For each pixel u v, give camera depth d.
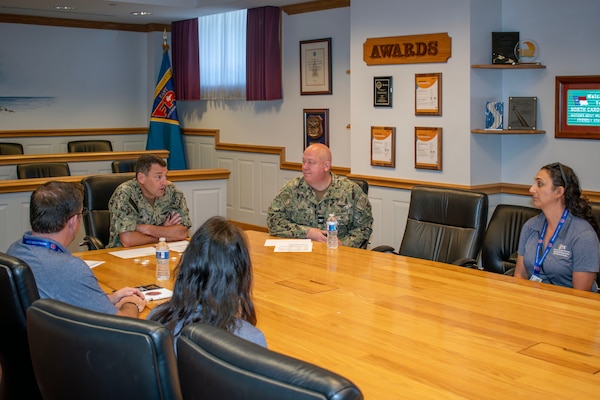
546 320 2.22
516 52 4.82
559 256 2.97
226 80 7.63
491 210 5.02
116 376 1.34
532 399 1.61
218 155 8.06
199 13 7.56
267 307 2.38
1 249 4.59
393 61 5.29
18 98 8.13
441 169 5.07
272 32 6.84
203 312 1.56
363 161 5.68
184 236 3.79
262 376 1.09
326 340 2.03
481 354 1.91
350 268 2.98
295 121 6.89
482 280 2.76
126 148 9.00
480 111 4.89
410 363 1.85
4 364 2.02
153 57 8.82
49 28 8.23
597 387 1.69
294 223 3.85
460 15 4.80
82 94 8.59
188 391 1.24
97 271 2.95
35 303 1.53
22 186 4.62
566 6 4.60
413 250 3.74
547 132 4.79
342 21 6.23
